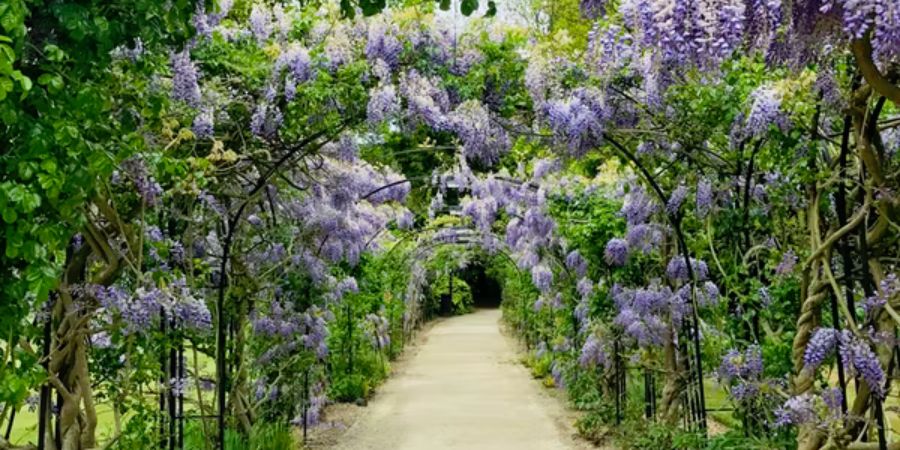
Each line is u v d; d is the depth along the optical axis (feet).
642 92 17.03
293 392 23.86
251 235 20.88
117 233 12.60
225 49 15.76
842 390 10.82
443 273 73.92
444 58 17.46
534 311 39.34
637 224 20.35
